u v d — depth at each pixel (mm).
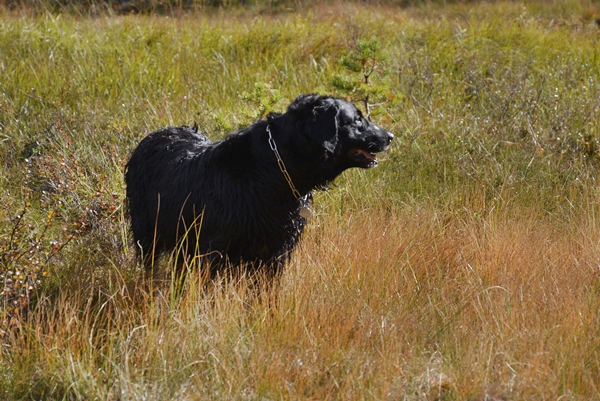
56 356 4016
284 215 4801
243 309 4527
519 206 6555
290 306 4582
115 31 11117
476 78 9562
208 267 4730
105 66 9625
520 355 4188
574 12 14914
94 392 3746
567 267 5398
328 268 5195
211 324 4324
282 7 14352
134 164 5523
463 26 12438
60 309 4258
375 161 4938
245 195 4684
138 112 8250
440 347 4426
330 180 4922
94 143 7359
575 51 11430
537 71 10273
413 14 14977
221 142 4871
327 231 5961
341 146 4777
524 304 4715
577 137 7934
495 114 8438
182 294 4664
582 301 4793
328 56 10695
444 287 5078
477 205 6590
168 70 9641
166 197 5062
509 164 7266
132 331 4141
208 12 13703
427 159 7387
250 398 3777
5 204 5941
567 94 9227
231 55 10703
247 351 4117
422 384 3973
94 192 6246
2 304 4434
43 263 4863
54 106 8430
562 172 7262
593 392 3930
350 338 4449
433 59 10586
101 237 5562
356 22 12109
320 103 4668
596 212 6469
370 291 4965
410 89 9375
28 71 9250
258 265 4895
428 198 6789
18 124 7891
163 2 13297
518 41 11773
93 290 4812
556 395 3812
